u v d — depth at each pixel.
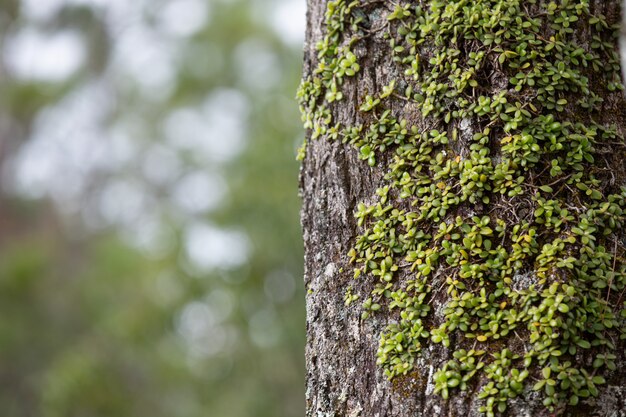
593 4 2.30
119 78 22.30
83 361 10.14
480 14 2.19
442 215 2.12
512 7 2.19
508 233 2.07
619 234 2.10
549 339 1.95
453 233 2.11
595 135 2.18
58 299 14.78
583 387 1.94
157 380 11.39
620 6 2.35
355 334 2.20
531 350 1.96
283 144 9.80
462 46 2.20
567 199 2.09
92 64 21.59
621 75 2.32
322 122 2.36
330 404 2.20
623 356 2.00
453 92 2.17
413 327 2.09
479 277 2.05
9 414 13.41
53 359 13.53
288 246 9.49
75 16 20.38
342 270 2.25
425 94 2.22
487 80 2.17
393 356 2.11
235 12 18.47
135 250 14.76
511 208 2.08
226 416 10.59
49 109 20.28
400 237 2.16
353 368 2.18
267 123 10.36
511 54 2.16
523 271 2.04
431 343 2.07
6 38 19.50
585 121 2.18
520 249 2.05
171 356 11.18
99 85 22.08
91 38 21.28
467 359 2.01
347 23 2.35
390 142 2.22
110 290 14.48
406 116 2.23
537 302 2.00
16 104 19.31
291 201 9.55
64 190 21.73
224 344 10.64
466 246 2.08
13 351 13.73
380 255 2.18
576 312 1.98
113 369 11.06
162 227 11.44
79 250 20.91
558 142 2.12
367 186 2.25
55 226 20.89
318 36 2.43
